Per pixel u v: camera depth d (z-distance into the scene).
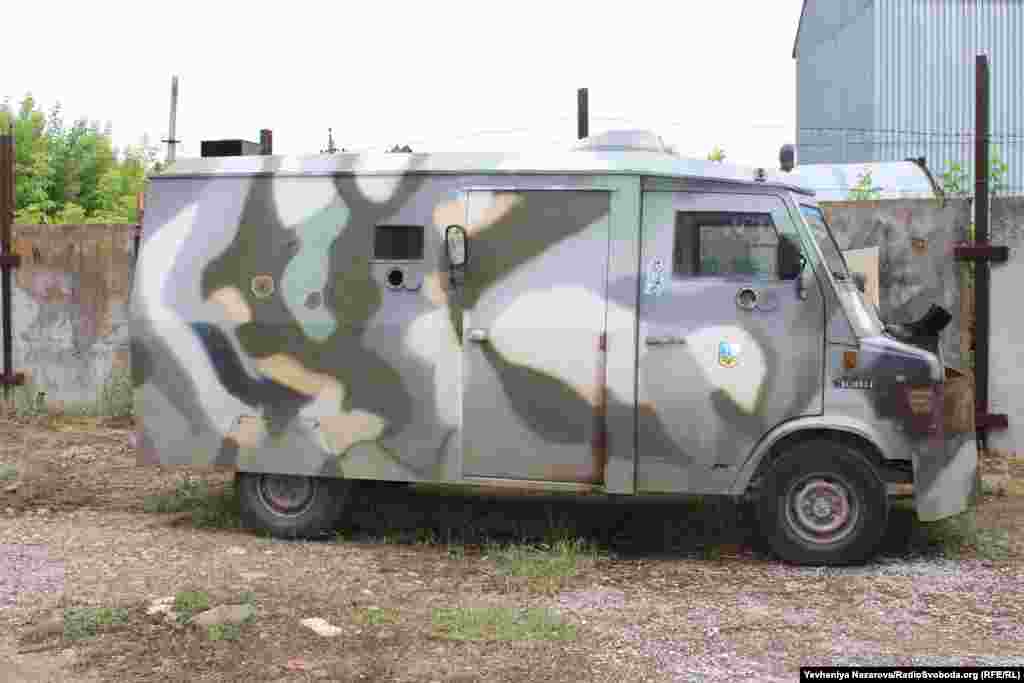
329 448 7.36
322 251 7.38
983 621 5.81
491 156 7.21
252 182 7.50
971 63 25.06
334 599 6.01
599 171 7.04
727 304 6.93
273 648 5.16
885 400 6.83
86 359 13.04
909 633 5.58
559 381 7.05
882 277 10.95
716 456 6.93
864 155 26.73
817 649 5.29
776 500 6.96
